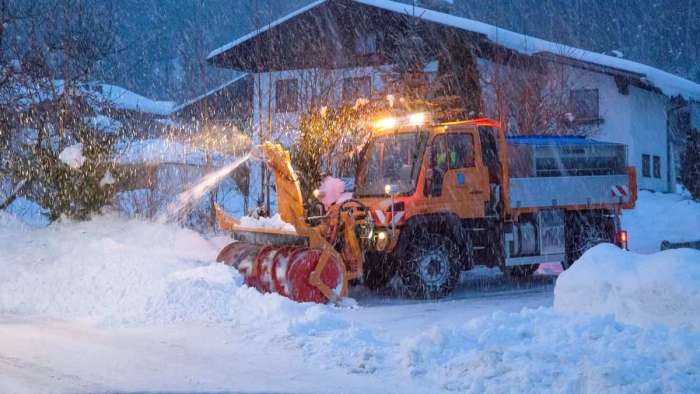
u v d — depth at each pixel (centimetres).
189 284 895
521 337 689
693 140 3091
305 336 749
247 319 836
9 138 1533
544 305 1038
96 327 810
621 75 2928
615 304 738
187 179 1648
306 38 2884
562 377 552
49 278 979
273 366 636
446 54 2544
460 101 2361
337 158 1638
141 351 691
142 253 1109
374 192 1141
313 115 1703
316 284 962
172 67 2281
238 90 2809
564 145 1276
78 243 1223
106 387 564
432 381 587
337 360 652
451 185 1127
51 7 1591
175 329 796
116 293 941
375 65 2322
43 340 739
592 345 645
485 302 1073
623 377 535
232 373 611
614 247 807
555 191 1246
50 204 1473
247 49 2870
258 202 1570
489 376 573
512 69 2502
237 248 1080
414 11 2578
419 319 905
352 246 1033
